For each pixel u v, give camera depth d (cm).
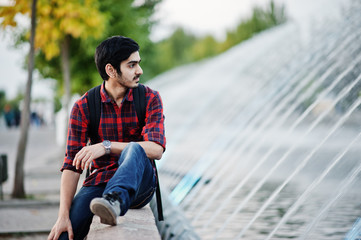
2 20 801
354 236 384
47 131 2953
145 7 1518
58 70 1439
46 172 1110
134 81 256
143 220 241
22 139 776
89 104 262
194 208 563
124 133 264
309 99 1149
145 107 263
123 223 231
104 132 263
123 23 1321
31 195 781
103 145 246
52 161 1360
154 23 1573
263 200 590
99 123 262
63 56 1242
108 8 1285
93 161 268
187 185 707
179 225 384
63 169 259
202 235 435
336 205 492
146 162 245
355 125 955
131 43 253
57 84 1572
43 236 524
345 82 820
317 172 762
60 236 247
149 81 1911
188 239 353
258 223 467
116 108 261
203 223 482
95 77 1365
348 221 429
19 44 1156
